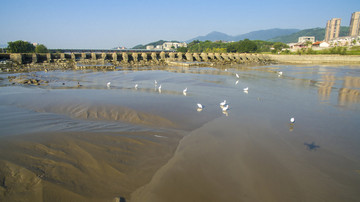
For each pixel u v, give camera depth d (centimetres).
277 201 792
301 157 1112
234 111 1830
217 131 1389
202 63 6206
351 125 1575
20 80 2927
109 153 1034
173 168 955
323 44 14138
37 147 1027
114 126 1382
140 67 5125
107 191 802
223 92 2575
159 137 1258
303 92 2684
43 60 5466
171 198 778
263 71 4897
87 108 1741
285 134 1391
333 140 1325
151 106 1841
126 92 2397
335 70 5269
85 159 970
